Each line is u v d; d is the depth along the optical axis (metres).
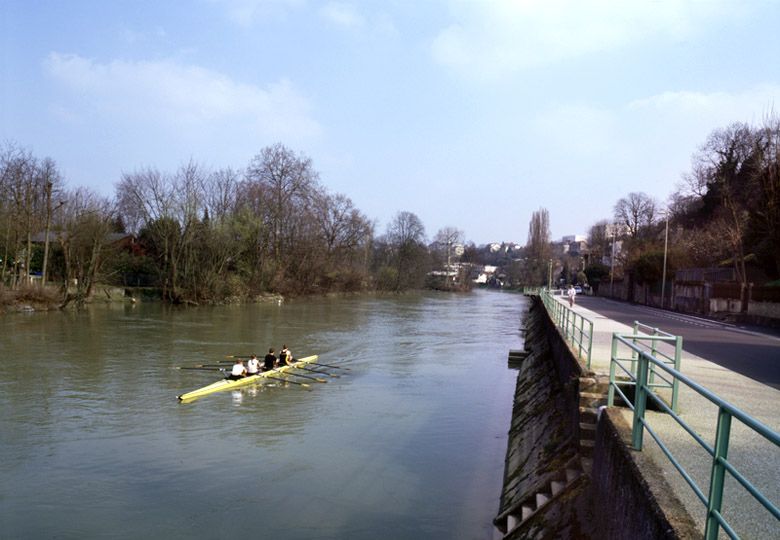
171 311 49.00
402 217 108.00
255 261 63.88
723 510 4.88
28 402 18.34
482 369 26.44
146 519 10.69
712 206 62.84
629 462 5.68
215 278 56.50
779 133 38.03
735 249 40.00
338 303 69.81
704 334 22.80
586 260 124.81
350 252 86.88
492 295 118.88
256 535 10.16
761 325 29.94
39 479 12.37
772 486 5.52
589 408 9.32
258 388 21.25
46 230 46.72
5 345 28.55
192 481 12.45
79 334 32.88
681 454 6.27
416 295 102.06
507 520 9.77
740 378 12.09
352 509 11.23
